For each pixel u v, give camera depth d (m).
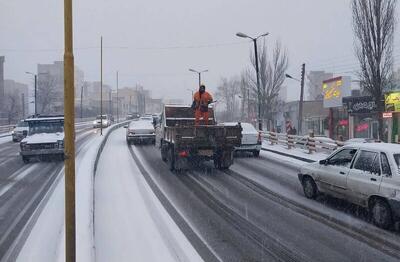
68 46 5.04
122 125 54.53
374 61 21.22
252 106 61.12
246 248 7.62
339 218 9.65
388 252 7.45
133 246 7.72
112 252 7.42
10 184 14.21
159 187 13.28
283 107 61.16
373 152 9.52
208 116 18.62
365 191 9.34
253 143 21.69
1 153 25.50
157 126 24.67
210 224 9.14
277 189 13.08
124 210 10.31
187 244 7.82
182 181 14.41
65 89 5.04
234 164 18.92
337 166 10.61
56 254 6.89
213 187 13.36
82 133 42.09
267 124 46.66
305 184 11.88
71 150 5.07
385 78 21.84
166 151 18.62
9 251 7.49
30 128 22.08
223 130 16.47
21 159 21.80
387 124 30.61
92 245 7.10
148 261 6.98
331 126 41.47
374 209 9.09
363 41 21.42
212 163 19.08
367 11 21.09
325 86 42.09
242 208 10.59
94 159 18.08
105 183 13.93
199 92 18.22
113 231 8.63
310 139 22.36
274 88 47.09
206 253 7.35
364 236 8.34
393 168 8.80
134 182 14.12
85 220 8.55
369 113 34.38
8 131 51.47
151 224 9.12
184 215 9.88
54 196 11.89
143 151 24.23
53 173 16.53
